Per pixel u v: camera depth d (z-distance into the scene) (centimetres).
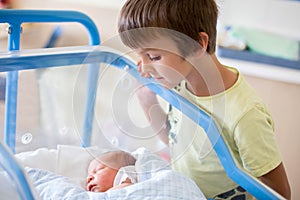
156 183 89
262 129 89
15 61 92
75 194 87
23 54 94
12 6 228
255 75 161
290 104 160
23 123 103
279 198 77
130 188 88
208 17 90
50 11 101
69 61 99
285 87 159
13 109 101
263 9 177
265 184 84
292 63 162
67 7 220
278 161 90
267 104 162
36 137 107
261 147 88
